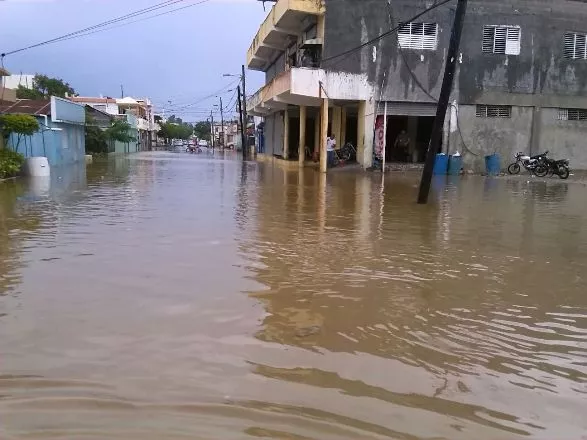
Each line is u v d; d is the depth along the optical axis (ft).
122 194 49.60
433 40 79.71
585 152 85.15
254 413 11.10
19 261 22.98
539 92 82.79
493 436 10.49
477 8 80.33
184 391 11.94
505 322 16.56
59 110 101.86
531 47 81.82
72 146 116.37
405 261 23.81
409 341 14.96
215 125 433.07
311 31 88.74
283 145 115.55
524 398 12.00
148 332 15.17
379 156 80.23
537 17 81.35
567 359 14.07
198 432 10.39
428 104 80.74
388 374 12.96
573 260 24.52
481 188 58.08
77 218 34.63
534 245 27.66
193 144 251.39
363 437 10.33
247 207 40.47
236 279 20.49
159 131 347.56
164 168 94.73
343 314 16.92
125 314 16.58
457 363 13.66
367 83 79.10
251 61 139.44
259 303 17.79
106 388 12.02
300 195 49.16
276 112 124.67
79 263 22.68
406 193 51.49
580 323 16.62
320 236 29.14
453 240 28.63
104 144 155.43
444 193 52.54
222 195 48.93
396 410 11.34
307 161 104.99
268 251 25.26
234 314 16.71
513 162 83.35
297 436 10.33
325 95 76.59
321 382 12.47
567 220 35.81
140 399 11.57
